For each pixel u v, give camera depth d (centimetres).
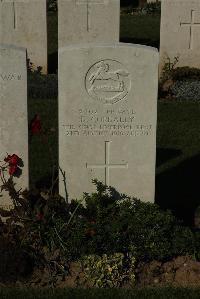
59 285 257
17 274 259
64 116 284
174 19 521
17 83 279
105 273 255
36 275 262
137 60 280
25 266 260
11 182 276
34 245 269
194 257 270
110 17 518
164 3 518
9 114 282
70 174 291
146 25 708
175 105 459
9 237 270
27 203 272
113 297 247
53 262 262
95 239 261
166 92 489
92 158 290
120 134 288
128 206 277
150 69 281
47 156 367
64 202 279
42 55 534
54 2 774
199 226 300
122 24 709
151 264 267
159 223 270
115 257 258
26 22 525
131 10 799
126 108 285
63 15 517
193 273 265
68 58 277
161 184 344
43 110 435
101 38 524
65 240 264
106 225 268
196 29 524
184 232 271
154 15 765
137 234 266
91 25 520
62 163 290
